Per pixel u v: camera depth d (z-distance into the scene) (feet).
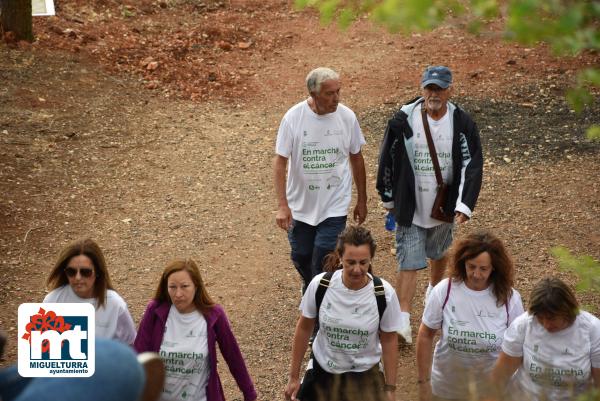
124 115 72.49
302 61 86.22
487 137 68.39
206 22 93.71
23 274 50.57
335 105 41.37
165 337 31.24
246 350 44.09
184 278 30.73
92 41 84.99
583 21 11.71
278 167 42.50
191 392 31.40
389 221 44.04
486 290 31.99
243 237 55.52
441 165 41.45
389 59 85.81
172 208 58.90
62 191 60.29
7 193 59.11
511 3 11.69
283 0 101.30
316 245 42.57
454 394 28.43
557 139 67.51
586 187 59.82
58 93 74.49
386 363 32.78
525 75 79.97
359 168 44.06
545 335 28.66
